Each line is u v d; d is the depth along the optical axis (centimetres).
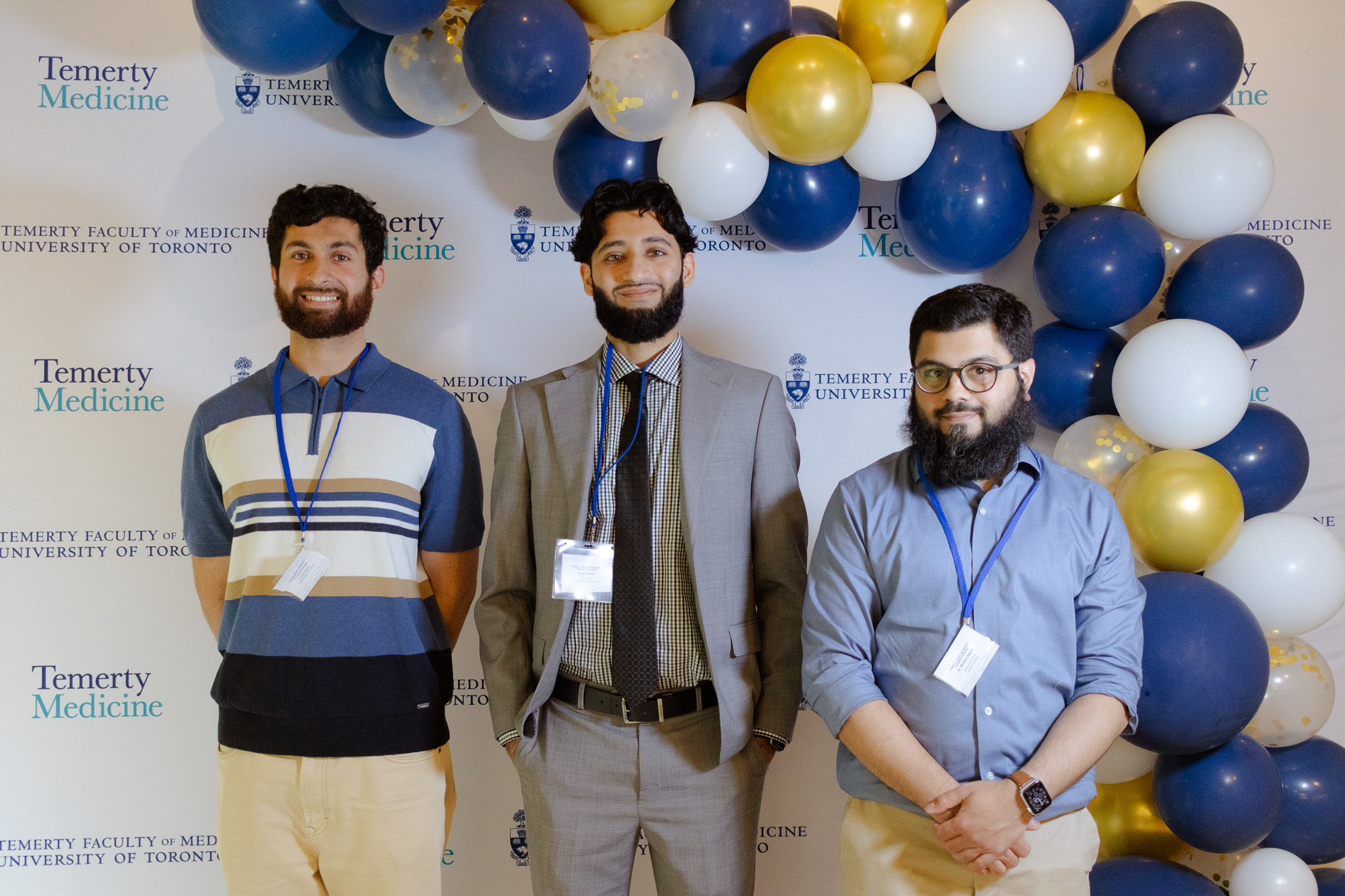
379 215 194
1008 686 150
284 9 186
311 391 186
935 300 158
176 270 238
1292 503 245
